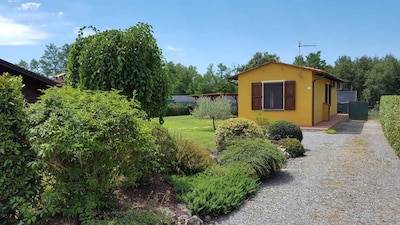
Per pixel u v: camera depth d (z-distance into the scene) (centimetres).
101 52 579
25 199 284
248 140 620
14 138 287
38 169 292
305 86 1320
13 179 279
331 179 539
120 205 358
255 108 1416
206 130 1280
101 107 323
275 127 874
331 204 420
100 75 572
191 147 508
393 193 460
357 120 1881
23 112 297
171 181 447
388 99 1105
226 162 559
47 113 301
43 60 4766
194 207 375
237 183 457
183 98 3822
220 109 1291
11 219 284
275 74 1372
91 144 288
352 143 923
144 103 598
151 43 627
